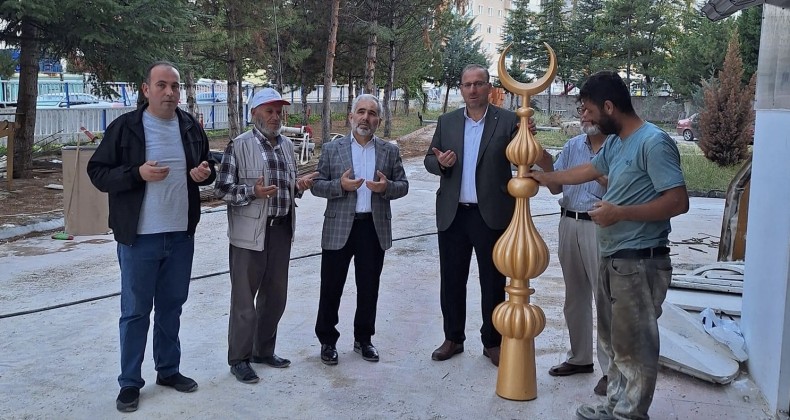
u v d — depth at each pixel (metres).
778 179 3.50
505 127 4.07
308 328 4.98
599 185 3.75
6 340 4.71
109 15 10.71
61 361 4.32
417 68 26.94
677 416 3.48
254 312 4.00
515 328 3.65
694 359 3.93
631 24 34.47
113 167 3.48
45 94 25.11
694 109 28.02
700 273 5.73
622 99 3.04
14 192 10.88
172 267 3.72
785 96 3.36
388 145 4.34
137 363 3.64
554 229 9.14
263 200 3.91
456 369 4.20
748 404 3.63
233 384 3.95
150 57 11.67
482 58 36.91
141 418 3.52
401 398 3.77
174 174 3.59
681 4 35.31
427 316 5.30
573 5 40.78
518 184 3.53
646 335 3.07
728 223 6.28
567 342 4.70
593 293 4.00
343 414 3.58
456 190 4.16
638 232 3.04
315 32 21.73
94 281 6.33
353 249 4.25
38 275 6.55
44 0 10.02
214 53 18.20
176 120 3.65
